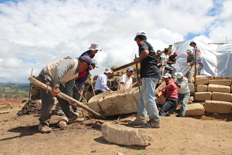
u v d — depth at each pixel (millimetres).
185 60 12258
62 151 2359
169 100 5438
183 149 2268
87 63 3562
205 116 6098
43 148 2516
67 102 4047
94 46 4910
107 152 2258
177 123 3689
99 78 5938
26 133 3559
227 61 11352
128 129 2516
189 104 6477
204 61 11688
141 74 3447
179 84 5906
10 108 8984
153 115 3318
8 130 3908
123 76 5699
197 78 7352
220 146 2365
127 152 2248
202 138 2711
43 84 3223
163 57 7262
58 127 3984
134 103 4402
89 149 2387
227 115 5949
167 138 2744
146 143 2367
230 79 6805
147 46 3316
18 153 2371
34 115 5910
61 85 3955
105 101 4625
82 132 3367
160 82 6848
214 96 6516
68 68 3396
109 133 2656
